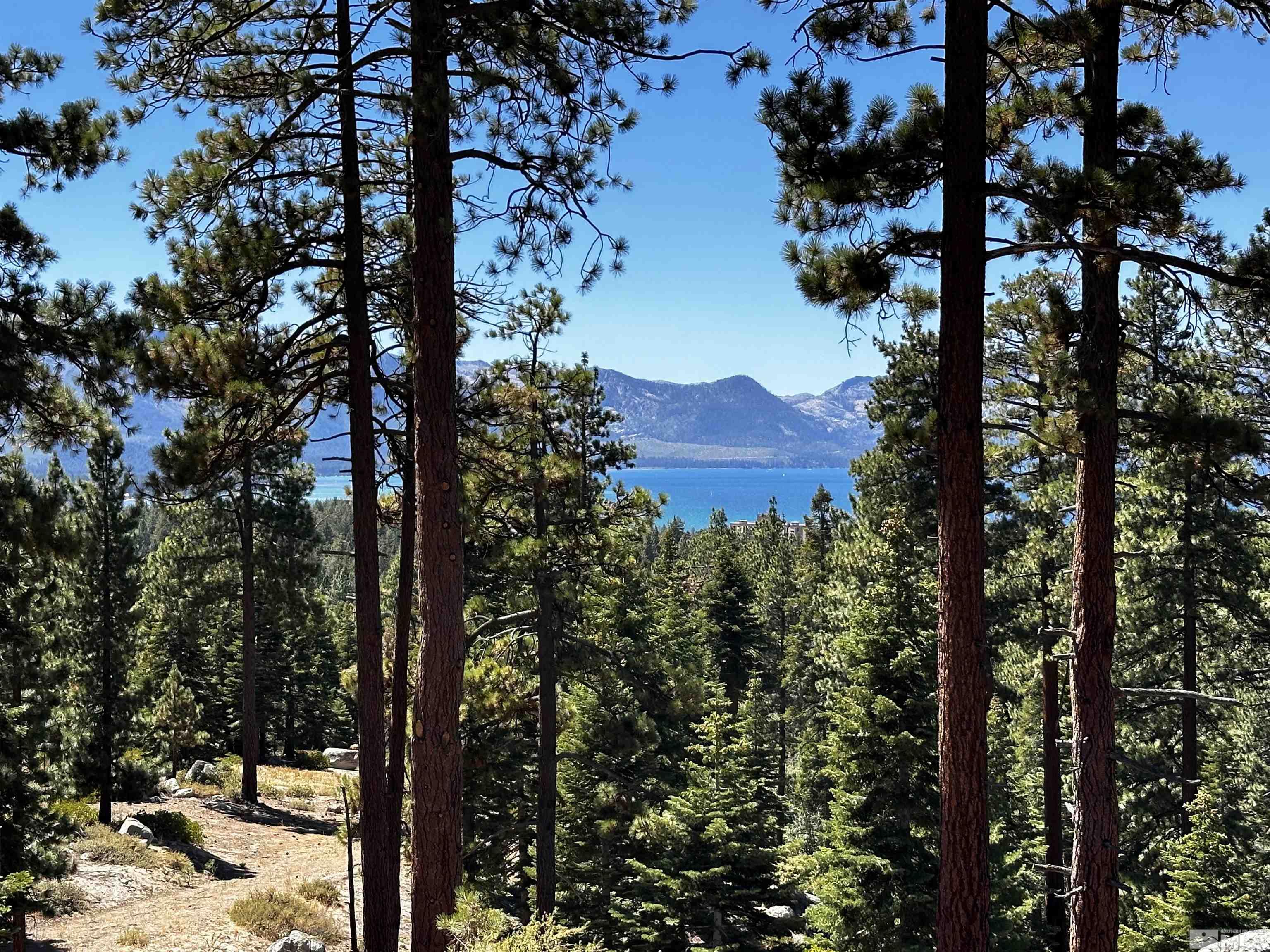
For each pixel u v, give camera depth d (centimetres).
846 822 1688
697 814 2069
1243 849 1916
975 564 789
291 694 5375
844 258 831
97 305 968
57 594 1677
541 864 1902
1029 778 2558
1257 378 1802
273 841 2836
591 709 2308
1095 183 758
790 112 791
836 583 2650
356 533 1088
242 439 1081
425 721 1001
